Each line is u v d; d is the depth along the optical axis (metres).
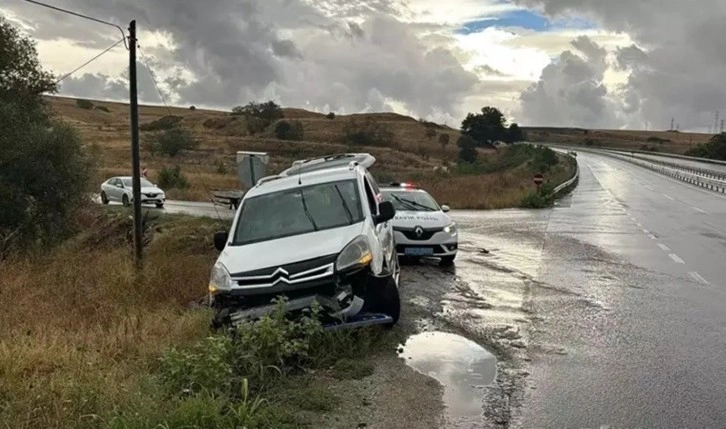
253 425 4.70
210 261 14.00
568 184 39.38
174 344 6.80
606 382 6.03
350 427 4.96
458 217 25.03
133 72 13.32
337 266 7.06
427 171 66.12
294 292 7.00
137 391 5.22
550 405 5.45
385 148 103.75
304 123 125.06
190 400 4.82
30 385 5.45
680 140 191.00
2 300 9.70
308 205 8.35
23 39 24.42
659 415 5.22
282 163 72.19
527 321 8.44
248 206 8.55
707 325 8.14
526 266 13.04
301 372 6.20
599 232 18.98
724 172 54.25
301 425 4.96
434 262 13.73
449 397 5.62
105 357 6.50
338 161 10.21
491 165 69.12
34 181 22.09
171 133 80.69
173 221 24.31
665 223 21.38
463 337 7.66
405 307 9.16
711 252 14.66
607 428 4.97
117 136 91.31
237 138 102.06
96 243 23.33
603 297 9.92
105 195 36.72
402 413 5.24
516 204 30.27
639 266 12.81
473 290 10.54
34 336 7.32
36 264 14.46
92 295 10.06
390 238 9.77
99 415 4.89
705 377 6.17
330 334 6.75
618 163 85.88
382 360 6.70
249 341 6.14
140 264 12.56
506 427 4.98
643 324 8.23
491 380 6.09
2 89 23.55
